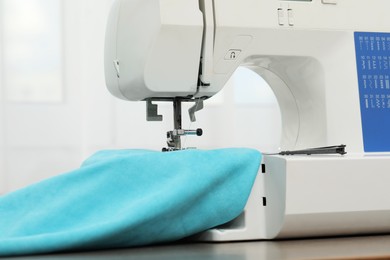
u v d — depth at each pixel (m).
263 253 0.85
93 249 0.90
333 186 1.01
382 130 1.32
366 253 0.83
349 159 1.02
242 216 1.03
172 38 1.16
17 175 2.32
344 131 1.30
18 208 0.95
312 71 1.32
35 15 2.34
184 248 0.93
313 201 1.00
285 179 0.98
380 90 1.33
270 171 1.03
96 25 2.38
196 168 0.96
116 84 1.34
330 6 1.31
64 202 0.94
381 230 1.07
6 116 2.32
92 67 2.38
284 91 1.44
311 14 1.29
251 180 1.01
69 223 0.93
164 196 0.92
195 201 0.97
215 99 2.49
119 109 2.39
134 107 2.40
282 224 0.99
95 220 0.93
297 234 1.02
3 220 0.94
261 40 1.25
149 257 0.82
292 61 1.32
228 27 1.21
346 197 1.01
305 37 1.28
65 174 0.97
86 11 2.37
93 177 0.97
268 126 2.55
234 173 1.00
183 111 2.40
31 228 0.91
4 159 2.31
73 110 2.37
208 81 1.21
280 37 1.26
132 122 2.40
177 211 0.94
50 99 2.35
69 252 0.88
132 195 0.96
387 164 1.04
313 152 1.17
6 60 2.32
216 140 2.49
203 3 1.20
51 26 2.35
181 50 1.18
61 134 2.36
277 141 2.57
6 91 2.32
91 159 1.17
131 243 0.94
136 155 0.98
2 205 0.95
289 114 1.44
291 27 1.27
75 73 2.37
